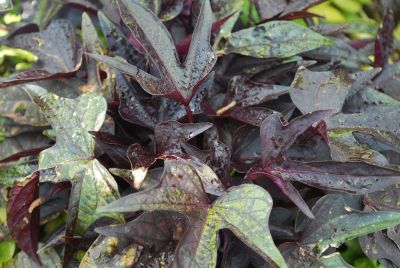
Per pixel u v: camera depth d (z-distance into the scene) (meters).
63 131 0.49
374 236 0.51
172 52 0.48
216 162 0.48
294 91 0.51
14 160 0.53
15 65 0.63
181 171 0.44
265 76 0.58
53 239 0.50
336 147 0.50
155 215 0.46
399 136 0.51
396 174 0.46
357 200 0.51
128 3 0.48
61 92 0.56
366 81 0.56
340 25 0.62
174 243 0.46
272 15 0.63
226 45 0.57
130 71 0.47
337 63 0.60
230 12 0.58
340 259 0.47
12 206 0.50
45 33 0.60
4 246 0.54
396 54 0.67
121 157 0.50
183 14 0.61
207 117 0.53
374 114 0.52
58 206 0.54
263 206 0.43
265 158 0.47
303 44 0.57
